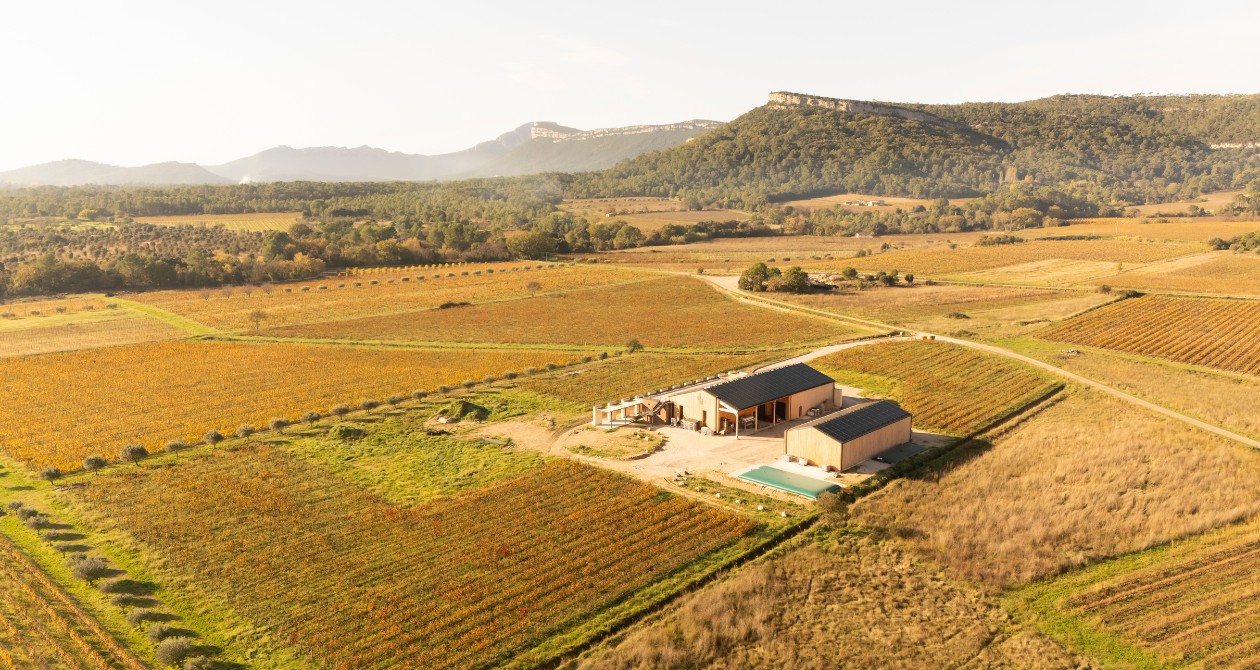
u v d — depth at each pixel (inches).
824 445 2374.5
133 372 3841.0
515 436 2773.1
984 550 1870.1
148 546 1945.1
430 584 1738.4
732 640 1541.6
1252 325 4345.5
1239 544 1862.7
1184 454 2465.6
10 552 1915.6
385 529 2020.2
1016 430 2770.7
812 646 1524.4
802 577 1764.3
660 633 1545.3
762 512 2081.7
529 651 1498.5
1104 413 2928.2
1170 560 1813.5
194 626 1593.3
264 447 2687.0
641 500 2162.9
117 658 1482.5
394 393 3420.3
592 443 2664.9
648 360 3944.4
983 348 3959.2
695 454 2541.8
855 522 2016.5
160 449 2696.9
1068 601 1646.2
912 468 2402.8
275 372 3826.3
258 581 1766.7
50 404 3294.8
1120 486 2237.9
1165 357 3752.5
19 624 1590.8
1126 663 1445.6
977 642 1518.2
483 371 3806.6
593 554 1857.8
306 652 1497.3
